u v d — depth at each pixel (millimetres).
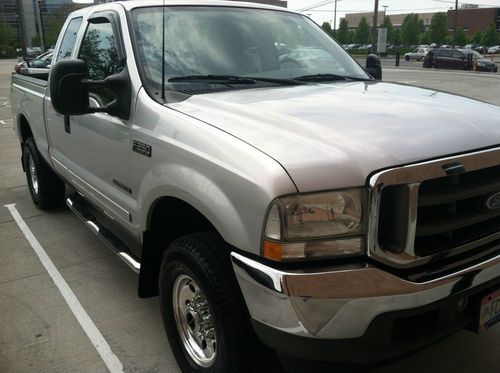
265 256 2047
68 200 4684
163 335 3406
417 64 43875
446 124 2447
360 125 2367
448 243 2227
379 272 2023
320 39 4082
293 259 2004
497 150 2295
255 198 2055
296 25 4023
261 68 3453
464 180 2246
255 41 3580
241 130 2371
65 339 3373
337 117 2477
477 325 2375
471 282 2223
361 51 75812
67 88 2857
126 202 3211
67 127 4137
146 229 2975
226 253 2406
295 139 2227
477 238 2311
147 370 3045
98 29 3748
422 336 2193
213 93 3004
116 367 3076
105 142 3391
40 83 4941
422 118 2512
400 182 2031
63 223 5566
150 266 3086
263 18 3852
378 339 2068
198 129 2486
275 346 2105
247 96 2926
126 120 3072
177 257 2623
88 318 3629
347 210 2021
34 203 6172
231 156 2225
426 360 3051
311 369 2180
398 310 2051
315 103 2756
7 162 8648
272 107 2646
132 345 3297
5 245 4988
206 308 2607
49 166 5230
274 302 2025
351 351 2053
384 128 2338
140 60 3105
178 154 2535
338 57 4000
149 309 3744
